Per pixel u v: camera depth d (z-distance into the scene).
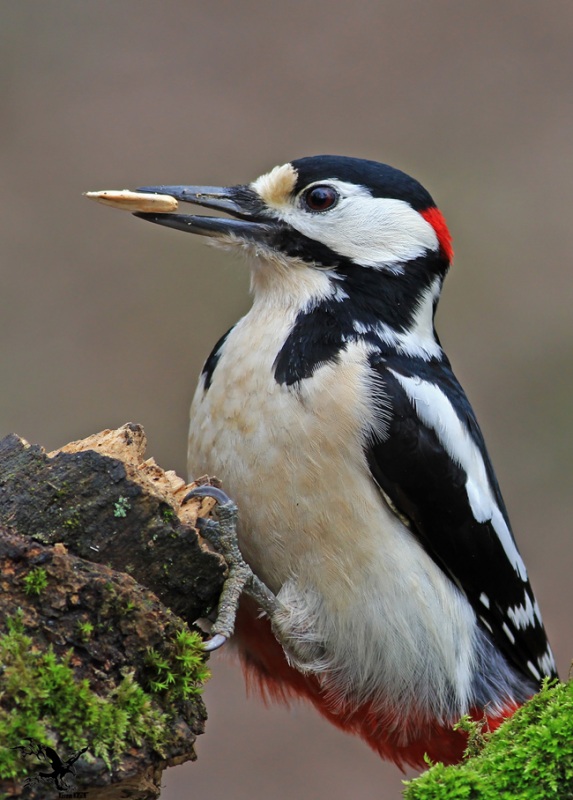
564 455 17.78
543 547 17.06
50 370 17.22
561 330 18.72
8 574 5.86
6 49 19.58
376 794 14.96
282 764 15.20
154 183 19.03
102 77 19.52
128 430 6.76
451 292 19.06
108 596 5.95
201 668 6.18
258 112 19.59
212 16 20.19
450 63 20.33
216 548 7.69
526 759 6.00
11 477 6.32
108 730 5.76
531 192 19.59
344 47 20.34
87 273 17.95
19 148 18.86
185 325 17.66
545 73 20.31
